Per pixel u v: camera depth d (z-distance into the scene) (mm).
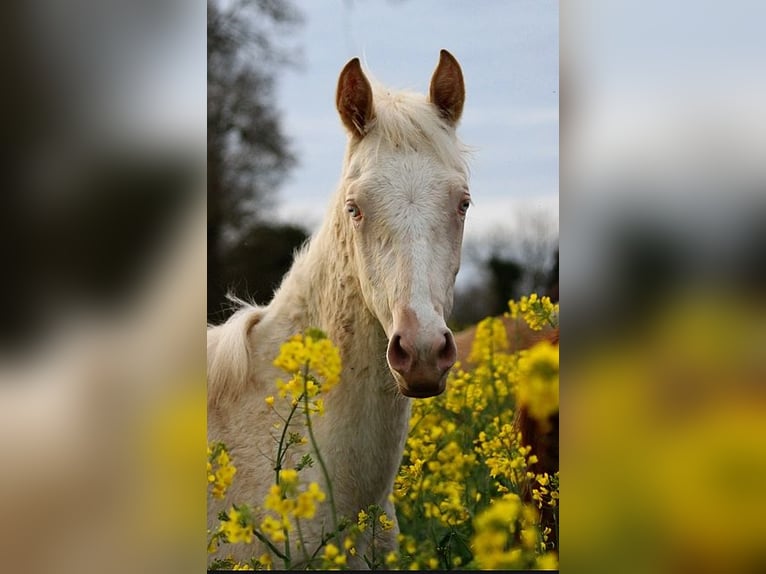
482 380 4020
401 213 2363
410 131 2494
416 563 2312
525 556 2174
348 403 2539
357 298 2539
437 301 2299
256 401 2705
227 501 2656
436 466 3041
